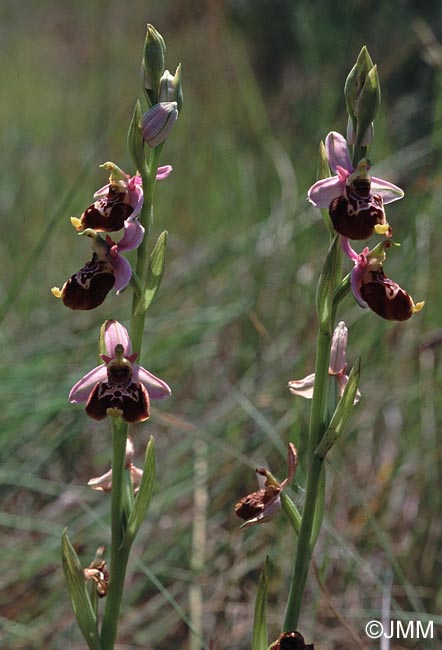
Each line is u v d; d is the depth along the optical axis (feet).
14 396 2.14
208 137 3.43
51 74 4.52
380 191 1.64
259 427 2.16
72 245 2.99
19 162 3.47
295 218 2.50
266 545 2.06
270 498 1.64
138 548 2.07
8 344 2.34
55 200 3.18
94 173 3.35
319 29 3.38
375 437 2.23
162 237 1.63
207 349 2.34
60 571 2.03
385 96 3.23
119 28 4.36
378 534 1.93
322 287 1.60
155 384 1.64
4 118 3.93
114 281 1.64
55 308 2.54
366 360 2.25
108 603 1.66
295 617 1.64
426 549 2.03
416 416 2.17
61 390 2.16
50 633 1.97
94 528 2.05
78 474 2.20
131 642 1.98
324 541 2.05
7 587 2.01
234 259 2.52
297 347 2.27
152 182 1.63
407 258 2.31
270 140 3.06
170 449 2.21
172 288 2.48
